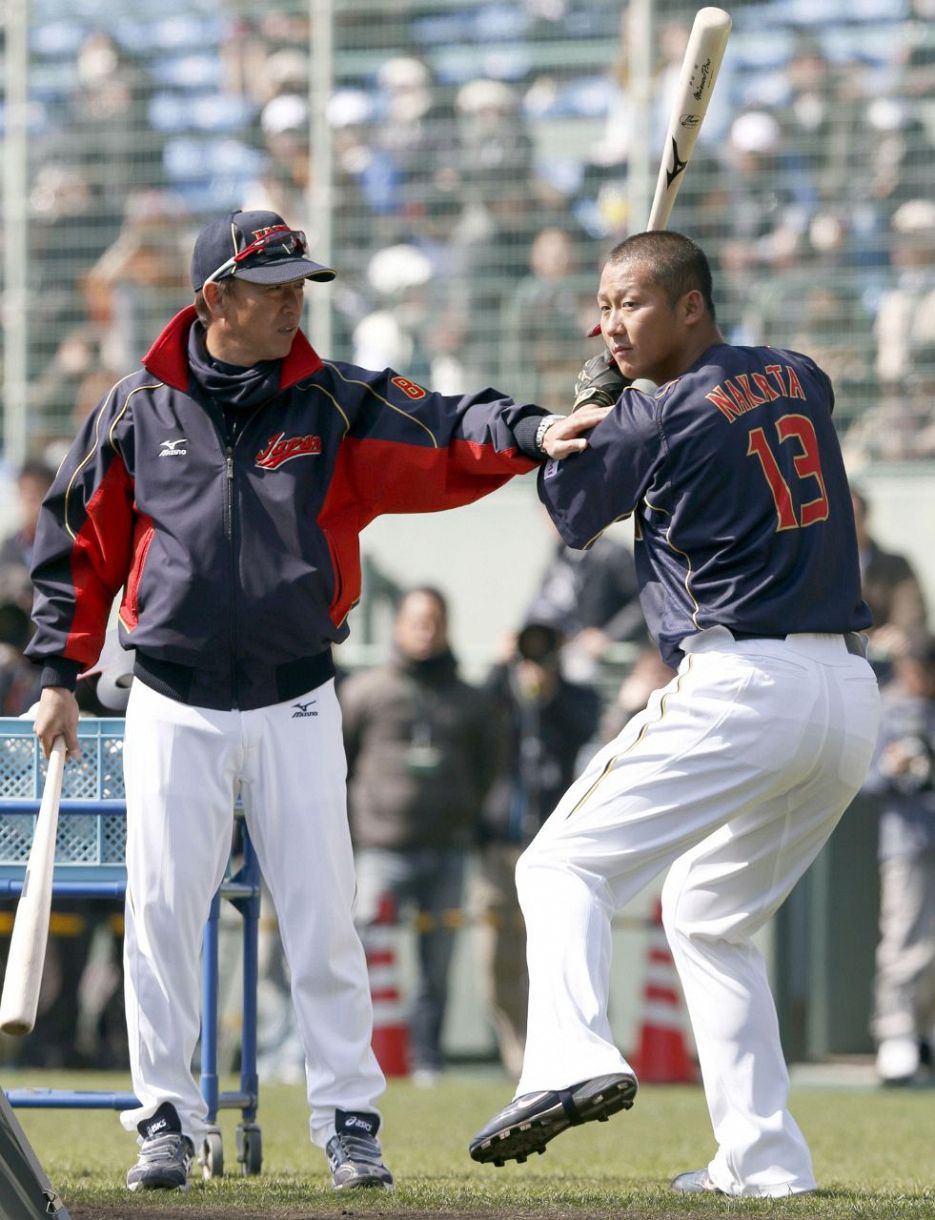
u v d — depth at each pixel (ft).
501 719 113.29
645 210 132.46
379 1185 52.49
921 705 111.24
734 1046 51.21
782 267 130.52
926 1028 110.22
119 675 58.23
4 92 141.28
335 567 53.26
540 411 52.90
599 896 47.65
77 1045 111.55
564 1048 45.06
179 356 52.85
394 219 136.77
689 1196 50.21
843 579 48.80
